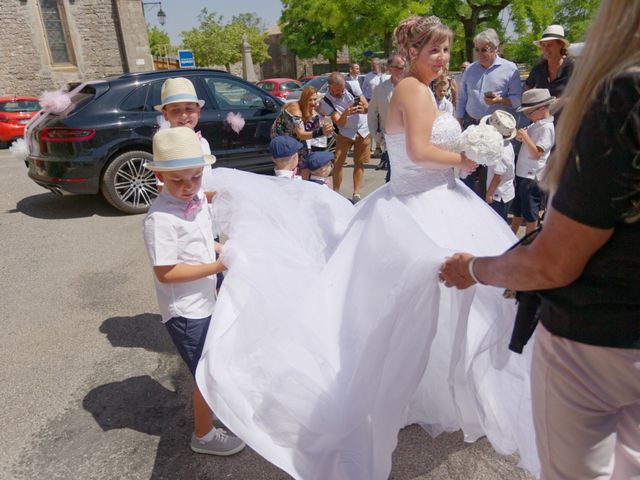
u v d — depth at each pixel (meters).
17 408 2.82
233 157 6.96
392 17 20.16
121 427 2.64
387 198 2.39
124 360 3.27
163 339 3.52
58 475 2.33
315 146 6.55
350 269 2.27
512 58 27.11
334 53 33.44
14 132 13.07
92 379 3.07
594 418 1.24
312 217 2.84
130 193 6.35
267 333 2.01
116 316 3.87
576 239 1.09
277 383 1.94
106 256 5.09
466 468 2.28
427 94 2.26
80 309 3.99
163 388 2.97
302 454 1.86
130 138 6.17
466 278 1.60
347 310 2.15
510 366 2.22
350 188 7.35
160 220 2.05
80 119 5.95
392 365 1.94
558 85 4.89
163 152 1.98
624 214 1.05
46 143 6.00
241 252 2.17
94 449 2.49
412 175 2.38
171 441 2.53
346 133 6.46
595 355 1.18
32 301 4.16
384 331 1.93
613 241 1.09
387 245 2.07
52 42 17.19
